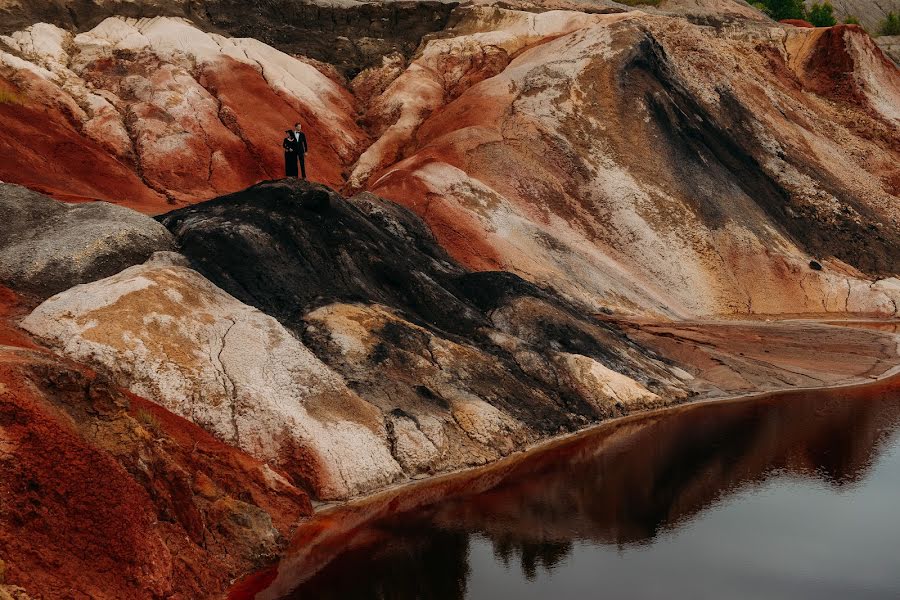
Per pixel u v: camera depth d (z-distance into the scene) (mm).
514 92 52438
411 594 16016
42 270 23000
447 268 35281
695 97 56219
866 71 67125
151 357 20016
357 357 24312
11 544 12031
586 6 69875
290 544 17719
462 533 19188
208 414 19766
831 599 16391
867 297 46344
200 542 15734
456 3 65625
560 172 47406
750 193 51719
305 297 26094
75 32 52344
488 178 45750
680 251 45250
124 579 13102
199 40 53531
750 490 22359
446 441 23250
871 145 62312
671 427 28016
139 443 15117
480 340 29312
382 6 64188
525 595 16359
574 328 32125
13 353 15711
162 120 46656
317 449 20406
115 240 24688
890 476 23469
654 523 20109
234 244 26250
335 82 58938
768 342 38438
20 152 37594
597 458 24719
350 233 29906
